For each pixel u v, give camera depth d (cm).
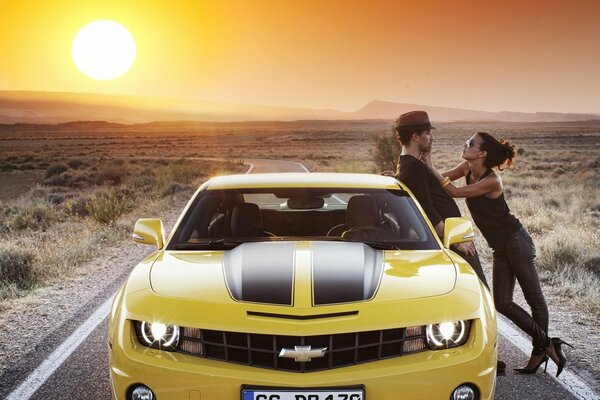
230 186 477
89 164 4994
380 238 429
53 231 1304
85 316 614
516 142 11162
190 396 295
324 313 304
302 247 386
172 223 1352
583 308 651
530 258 454
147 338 314
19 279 778
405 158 481
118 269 866
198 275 348
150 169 4325
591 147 8900
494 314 343
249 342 299
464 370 300
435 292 327
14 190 3238
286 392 289
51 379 449
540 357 450
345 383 290
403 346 305
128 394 309
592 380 446
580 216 1459
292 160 6175
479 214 461
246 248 389
